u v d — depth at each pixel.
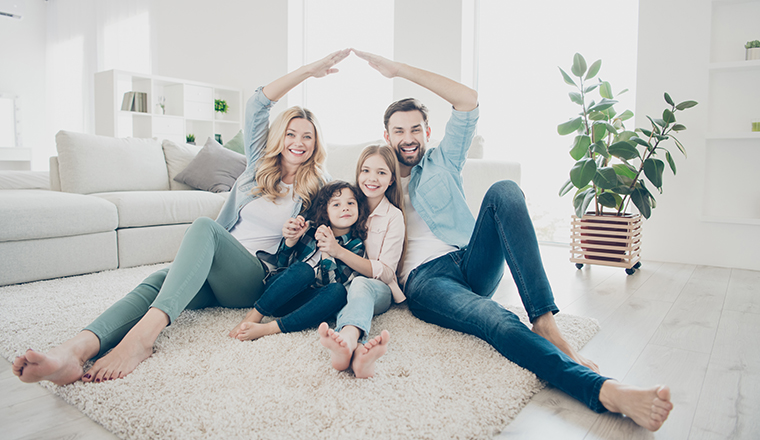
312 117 1.59
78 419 0.97
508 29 3.99
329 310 1.38
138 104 5.09
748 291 2.29
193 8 5.87
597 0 3.56
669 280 2.55
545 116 3.83
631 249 2.72
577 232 2.88
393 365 1.18
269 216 1.56
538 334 1.24
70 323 1.54
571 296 2.17
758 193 2.94
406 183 1.67
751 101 2.95
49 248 2.26
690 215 3.08
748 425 0.97
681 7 3.04
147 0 6.36
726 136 2.90
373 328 1.46
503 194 1.34
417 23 4.18
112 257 2.51
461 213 1.59
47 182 3.33
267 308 1.37
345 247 1.53
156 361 1.17
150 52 6.40
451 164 1.62
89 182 2.95
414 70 1.55
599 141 2.68
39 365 0.99
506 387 1.08
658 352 1.42
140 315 1.25
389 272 1.49
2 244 2.11
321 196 1.53
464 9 3.99
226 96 5.63
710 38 2.97
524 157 3.94
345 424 0.90
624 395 0.94
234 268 1.40
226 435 0.87
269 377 1.10
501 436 0.91
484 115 4.14
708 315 1.84
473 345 1.32
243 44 5.43
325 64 1.57
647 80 3.17
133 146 3.25
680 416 1.01
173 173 3.45
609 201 2.76
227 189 3.34
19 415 0.98
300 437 0.86
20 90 7.72
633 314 1.85
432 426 0.91
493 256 1.42
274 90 1.56
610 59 3.51
